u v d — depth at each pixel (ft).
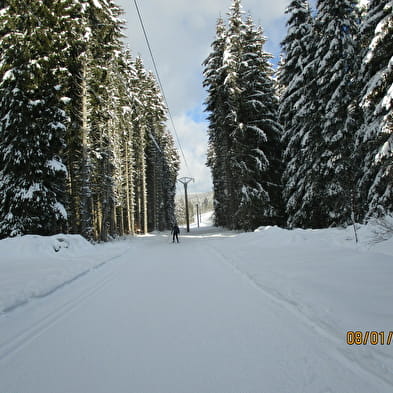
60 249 34.06
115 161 75.87
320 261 23.18
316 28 47.32
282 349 9.35
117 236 80.43
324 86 44.09
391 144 28.14
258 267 23.34
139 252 42.22
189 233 103.09
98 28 49.85
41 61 39.11
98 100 51.80
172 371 8.19
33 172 38.73
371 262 20.90
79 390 7.37
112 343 10.33
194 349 9.58
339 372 7.86
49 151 40.60
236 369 8.16
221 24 73.41
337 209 43.75
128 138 93.40
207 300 15.34
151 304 15.06
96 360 9.05
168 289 18.22
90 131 52.13
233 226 77.66
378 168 33.76
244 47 66.28
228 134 73.61
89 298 16.58
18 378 8.05
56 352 9.71
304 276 18.60
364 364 8.21
